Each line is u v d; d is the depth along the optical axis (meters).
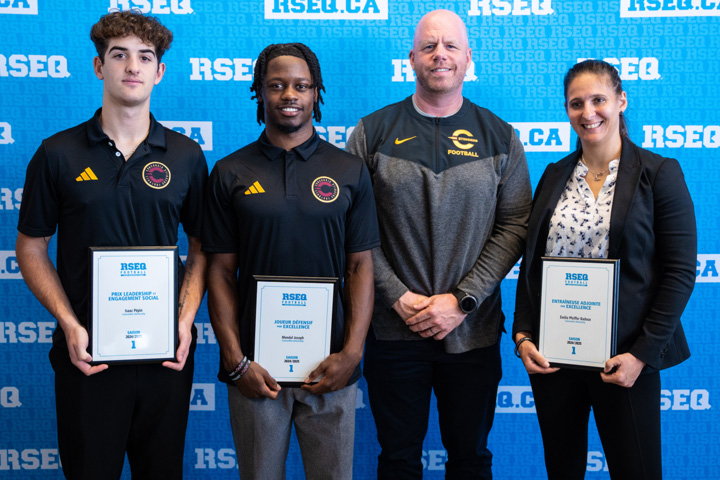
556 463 1.76
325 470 1.73
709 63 2.22
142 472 1.73
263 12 2.19
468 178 1.81
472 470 1.93
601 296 1.61
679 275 1.57
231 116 2.22
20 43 2.16
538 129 2.25
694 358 2.31
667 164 1.60
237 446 1.73
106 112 1.62
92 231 1.59
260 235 1.63
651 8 2.20
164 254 1.61
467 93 2.23
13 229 2.22
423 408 1.95
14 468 2.31
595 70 1.64
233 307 1.70
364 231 1.72
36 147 2.20
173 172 1.65
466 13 2.20
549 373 1.71
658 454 1.63
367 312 1.71
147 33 1.59
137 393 1.64
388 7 2.19
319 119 1.83
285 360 1.66
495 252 1.85
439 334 1.84
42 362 2.29
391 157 1.85
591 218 1.64
